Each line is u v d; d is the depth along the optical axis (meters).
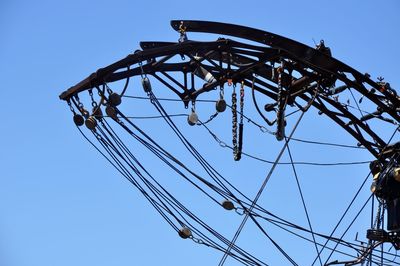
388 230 27.55
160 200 24.98
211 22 23.75
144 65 24.39
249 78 25.36
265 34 24.12
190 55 24.33
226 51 24.41
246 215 25.67
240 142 25.34
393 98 26.38
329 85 25.89
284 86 25.92
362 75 25.77
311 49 24.73
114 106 23.80
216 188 25.34
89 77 23.83
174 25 24.00
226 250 25.44
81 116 24.30
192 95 25.00
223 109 24.91
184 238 25.08
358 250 27.69
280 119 25.19
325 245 27.27
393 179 27.25
